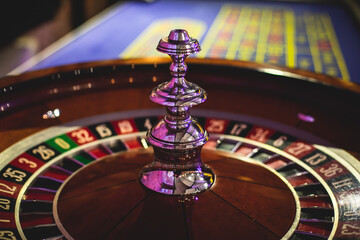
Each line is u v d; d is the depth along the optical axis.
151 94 1.04
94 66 1.76
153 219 0.96
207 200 1.02
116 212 0.98
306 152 1.37
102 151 1.42
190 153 1.05
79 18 8.66
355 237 0.95
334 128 1.51
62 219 0.99
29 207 1.06
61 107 1.63
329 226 1.00
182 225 0.94
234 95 1.76
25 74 1.66
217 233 0.93
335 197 1.12
